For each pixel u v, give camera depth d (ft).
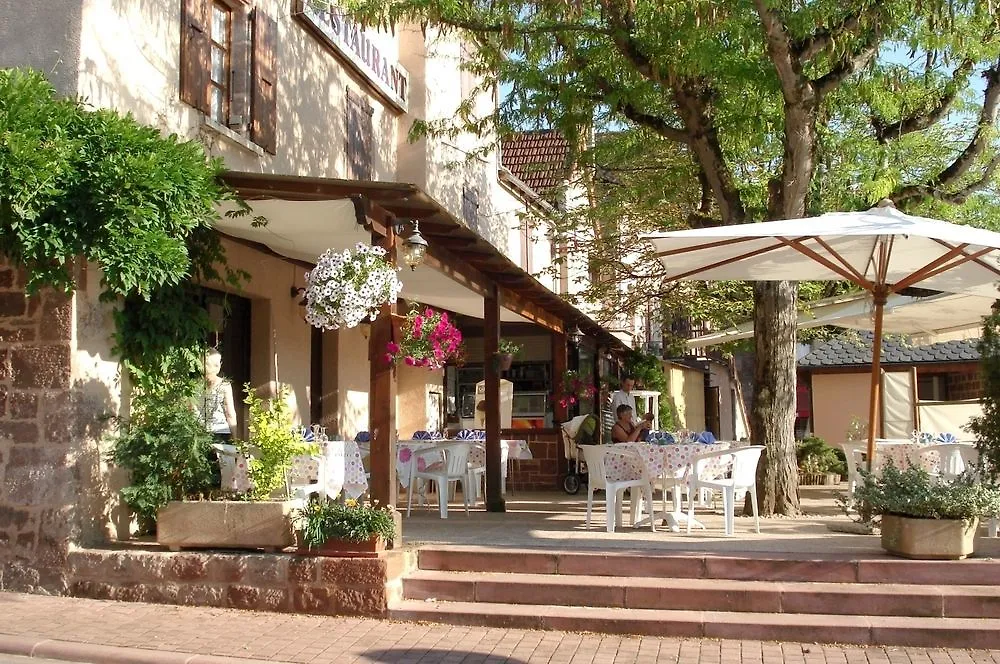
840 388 73.20
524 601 25.30
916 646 22.48
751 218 39.91
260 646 22.34
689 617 23.70
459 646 22.56
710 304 61.57
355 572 25.17
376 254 26.81
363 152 47.75
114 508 28.07
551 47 41.11
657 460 31.42
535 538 30.07
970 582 24.40
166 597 26.09
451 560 26.96
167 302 29.22
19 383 27.04
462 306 48.57
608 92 40.63
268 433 27.37
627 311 61.36
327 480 30.48
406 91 53.11
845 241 30.66
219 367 33.71
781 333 37.45
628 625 23.71
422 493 43.24
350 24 45.52
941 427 66.23
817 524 33.73
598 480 32.89
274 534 26.17
